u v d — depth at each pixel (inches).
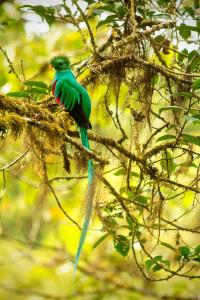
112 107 503.2
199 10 423.2
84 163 376.2
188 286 648.4
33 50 589.6
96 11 415.5
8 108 331.3
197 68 410.3
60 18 419.2
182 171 410.9
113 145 375.9
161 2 432.1
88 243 647.1
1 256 741.9
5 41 558.3
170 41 422.6
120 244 401.4
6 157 508.4
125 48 410.6
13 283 741.9
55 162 394.3
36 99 383.9
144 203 406.0
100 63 398.3
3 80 503.5
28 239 629.9
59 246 685.9
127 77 411.5
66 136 341.1
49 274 721.6
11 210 647.1
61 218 620.4
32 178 414.3
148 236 434.6
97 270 640.4
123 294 657.0
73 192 526.3
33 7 415.2
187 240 591.8
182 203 590.6
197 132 490.9
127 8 402.0
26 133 348.8
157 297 624.4
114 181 531.8
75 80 370.3
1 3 527.5
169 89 404.2
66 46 599.2
